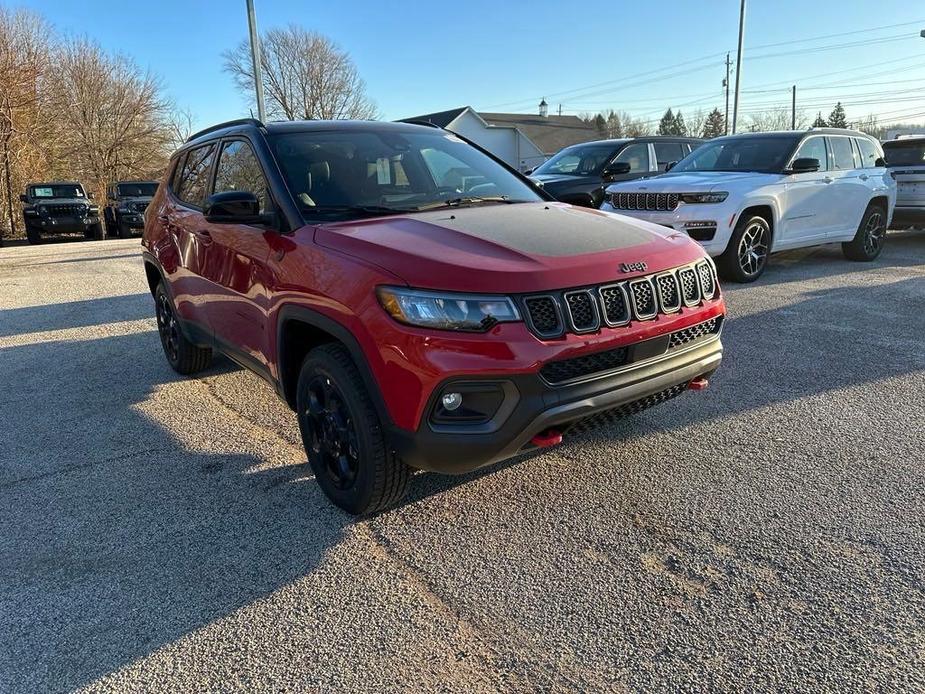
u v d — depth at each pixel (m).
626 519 3.01
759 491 3.20
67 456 3.93
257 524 3.10
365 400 2.84
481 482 3.38
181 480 3.56
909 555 2.67
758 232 8.01
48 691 2.14
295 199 3.38
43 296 9.45
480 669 2.17
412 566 2.73
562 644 2.27
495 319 2.54
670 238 3.27
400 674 2.16
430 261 2.64
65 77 35.91
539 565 2.71
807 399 4.32
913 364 4.93
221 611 2.51
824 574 2.57
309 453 3.30
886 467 3.38
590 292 2.71
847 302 6.95
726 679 2.09
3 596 2.63
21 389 5.22
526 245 2.84
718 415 4.11
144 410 4.65
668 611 2.41
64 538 3.04
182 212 4.73
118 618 2.48
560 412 2.63
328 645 2.31
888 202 9.62
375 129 4.16
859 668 2.11
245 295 3.70
